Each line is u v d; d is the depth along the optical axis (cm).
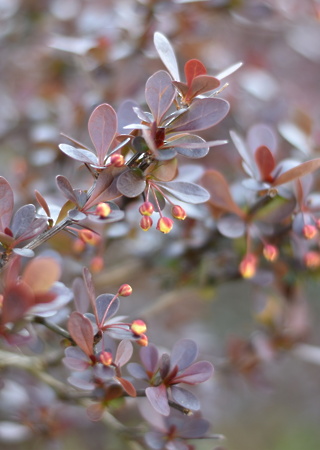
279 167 45
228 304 111
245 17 60
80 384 41
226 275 54
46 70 69
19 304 37
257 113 67
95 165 39
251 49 80
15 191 55
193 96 40
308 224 46
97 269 48
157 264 55
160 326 76
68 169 55
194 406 40
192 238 53
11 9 66
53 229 39
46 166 58
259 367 58
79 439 66
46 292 37
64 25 67
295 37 74
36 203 54
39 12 67
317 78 91
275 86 72
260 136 47
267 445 98
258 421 102
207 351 74
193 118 39
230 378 60
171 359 41
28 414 54
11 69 77
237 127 63
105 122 39
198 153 39
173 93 39
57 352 51
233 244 51
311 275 53
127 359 40
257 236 49
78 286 41
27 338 39
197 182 48
